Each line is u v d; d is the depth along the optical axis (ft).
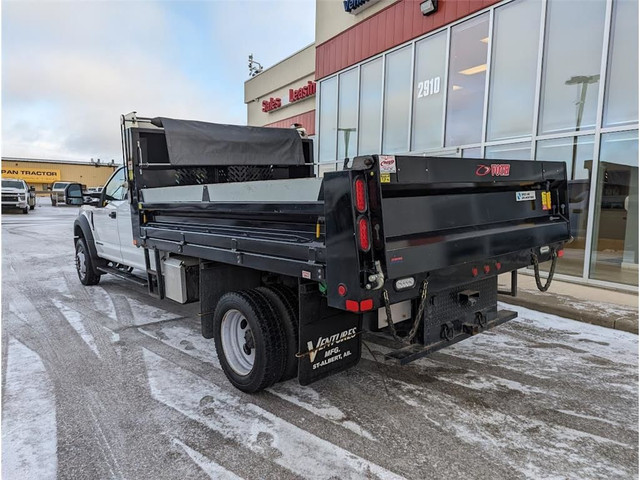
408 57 28.45
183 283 13.01
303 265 8.25
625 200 18.26
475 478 7.11
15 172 188.44
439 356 12.31
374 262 7.04
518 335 13.97
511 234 9.99
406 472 7.25
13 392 10.25
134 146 14.48
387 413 9.20
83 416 9.14
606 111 18.70
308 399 9.86
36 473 7.30
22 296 19.88
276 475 7.20
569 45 19.74
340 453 7.79
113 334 14.47
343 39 34.37
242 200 9.75
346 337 9.71
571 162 20.06
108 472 7.33
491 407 9.43
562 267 20.79
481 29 23.47
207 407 9.52
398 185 7.47
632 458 7.63
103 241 19.77
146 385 10.61
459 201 9.09
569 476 7.14
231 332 10.63
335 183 7.16
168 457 7.72
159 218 13.76
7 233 47.47
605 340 13.48
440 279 8.49
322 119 38.40
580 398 9.82
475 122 24.36
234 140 16.01
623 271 18.57
